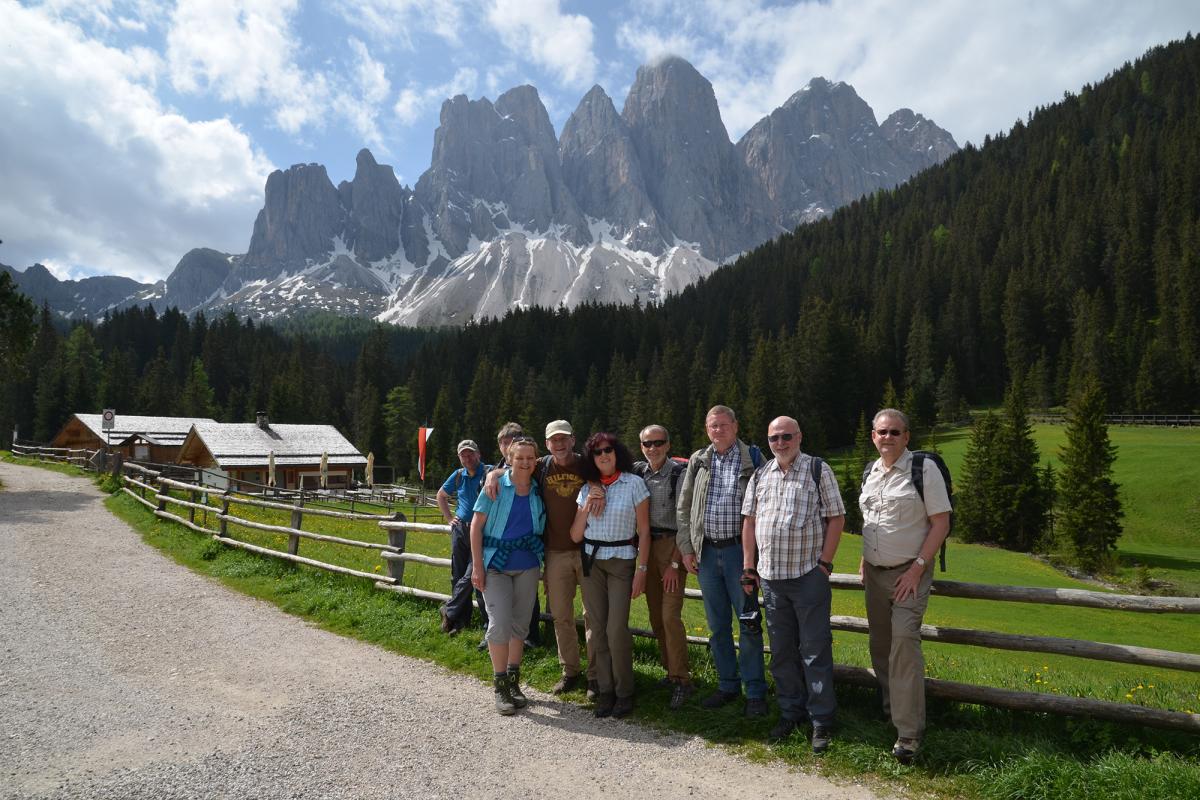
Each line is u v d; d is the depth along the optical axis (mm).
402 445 94250
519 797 4117
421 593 8602
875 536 4859
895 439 4824
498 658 5594
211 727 5211
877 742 4684
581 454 5980
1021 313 113938
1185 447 64938
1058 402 100500
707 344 127188
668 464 6016
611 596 5586
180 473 33188
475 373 111375
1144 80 180625
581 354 129375
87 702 5719
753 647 5301
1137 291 115250
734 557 5406
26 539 14516
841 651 8945
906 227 166250
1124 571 42125
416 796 4129
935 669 7453
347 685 6215
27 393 81500
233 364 118188
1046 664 13188
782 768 4508
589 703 5785
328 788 4227
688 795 4145
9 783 4246
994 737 4562
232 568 11242
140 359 129000
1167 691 6391
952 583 5117
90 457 36938
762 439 85500
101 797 4090
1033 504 55406
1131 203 127875
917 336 110500
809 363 97500
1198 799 3629
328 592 9359
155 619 8516
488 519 5848
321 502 35594
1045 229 136375
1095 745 4449
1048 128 186750
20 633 7785
